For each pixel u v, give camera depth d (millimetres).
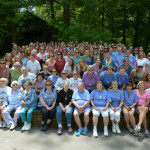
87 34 12305
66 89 3924
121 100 3820
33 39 17828
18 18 12992
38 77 4336
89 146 3059
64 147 3023
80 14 15789
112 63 5059
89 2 12930
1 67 4672
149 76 4242
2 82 4105
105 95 3812
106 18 16375
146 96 3822
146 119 3920
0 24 13477
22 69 4398
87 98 3797
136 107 3883
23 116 3701
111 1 13484
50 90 3926
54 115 3855
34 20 16750
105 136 3434
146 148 2990
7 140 3248
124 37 16453
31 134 3490
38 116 3955
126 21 14531
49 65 5391
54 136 3418
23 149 2959
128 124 3709
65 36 13578
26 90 3945
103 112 3627
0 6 12547
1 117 3863
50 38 17938
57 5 14227
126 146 3057
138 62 5625
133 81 4789
